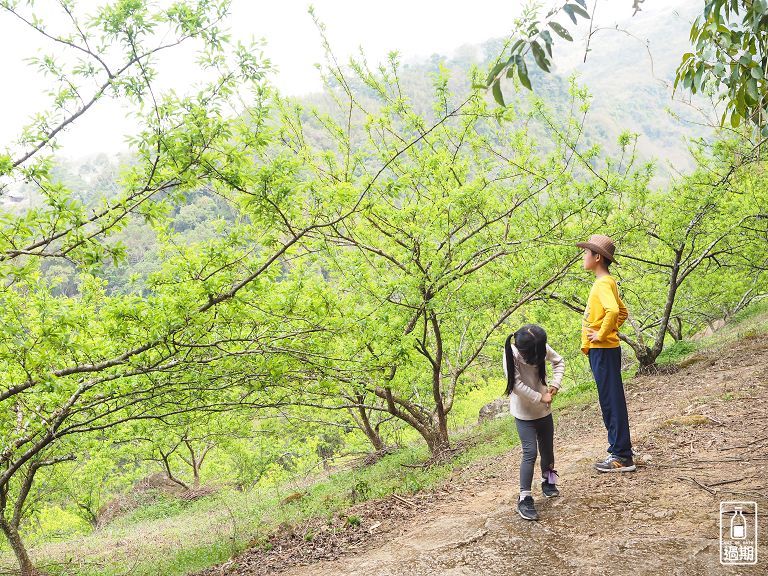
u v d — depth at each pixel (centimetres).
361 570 462
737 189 1241
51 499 1733
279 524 790
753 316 1977
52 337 531
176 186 559
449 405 1118
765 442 543
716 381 935
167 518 1659
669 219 1160
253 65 550
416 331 1084
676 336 1956
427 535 502
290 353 715
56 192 493
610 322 512
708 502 430
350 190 744
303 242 916
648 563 359
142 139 528
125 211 542
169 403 734
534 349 461
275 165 593
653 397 941
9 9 493
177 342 639
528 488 467
